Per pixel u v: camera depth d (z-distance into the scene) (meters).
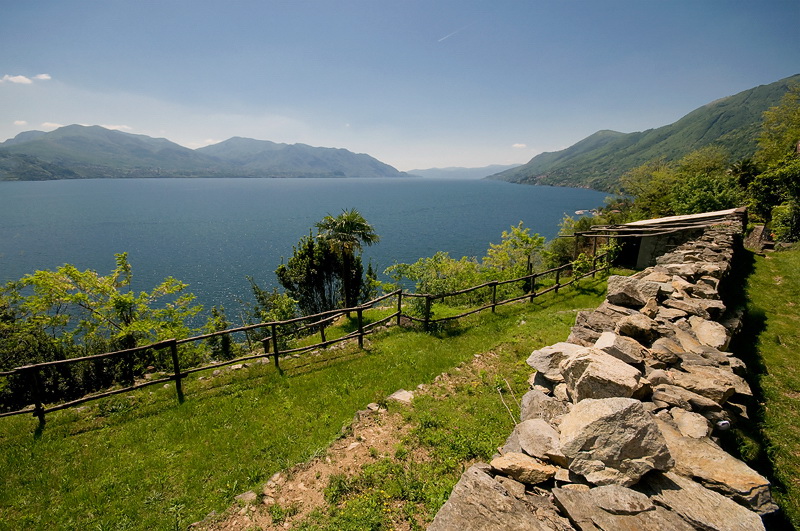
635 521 2.75
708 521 2.69
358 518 4.44
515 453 3.93
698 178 28.77
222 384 8.68
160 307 54.69
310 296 31.36
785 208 22.55
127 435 6.79
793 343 8.37
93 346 19.58
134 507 5.15
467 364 8.69
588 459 3.24
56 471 5.90
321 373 9.03
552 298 14.45
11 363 16.89
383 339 11.29
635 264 18.56
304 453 5.96
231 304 56.03
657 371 4.66
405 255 88.62
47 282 18.97
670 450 3.46
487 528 3.01
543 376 5.55
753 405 6.33
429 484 4.92
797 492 4.64
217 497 5.27
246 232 126.62
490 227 136.38
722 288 11.17
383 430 6.28
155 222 150.00
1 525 4.92
